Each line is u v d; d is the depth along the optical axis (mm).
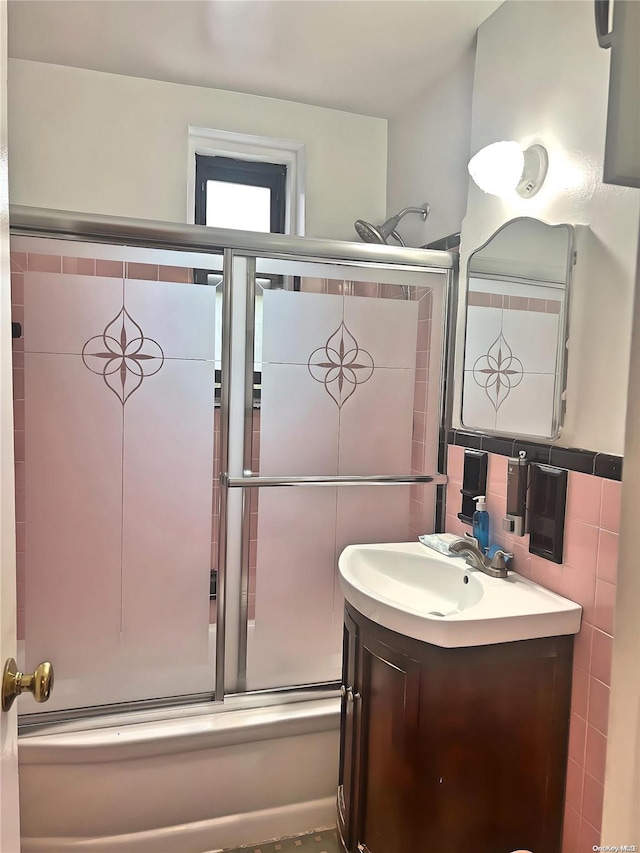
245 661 1857
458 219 2016
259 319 1816
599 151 1400
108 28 1869
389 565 1862
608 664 1350
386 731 1495
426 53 1987
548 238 1537
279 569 1880
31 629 1662
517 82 1683
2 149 649
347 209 2479
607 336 1368
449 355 2012
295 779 1826
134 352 1705
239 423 1818
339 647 1955
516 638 1382
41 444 1646
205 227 1725
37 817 1642
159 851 1713
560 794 1474
